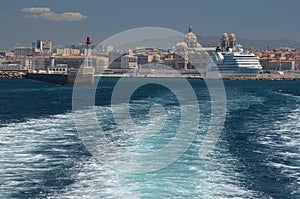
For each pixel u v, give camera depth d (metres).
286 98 127.88
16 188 24.45
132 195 22.48
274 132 51.22
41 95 133.88
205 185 24.89
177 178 26.11
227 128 54.62
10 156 33.12
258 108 89.50
